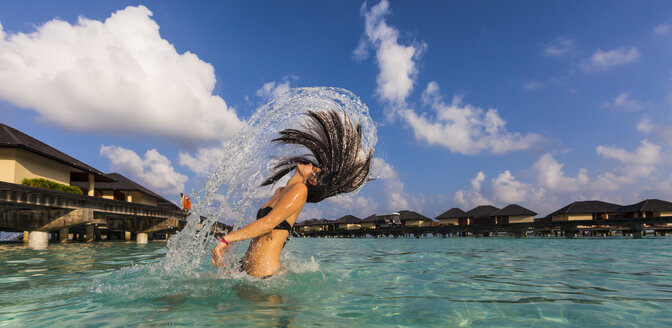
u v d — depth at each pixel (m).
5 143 12.61
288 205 3.08
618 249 9.09
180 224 21.19
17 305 2.35
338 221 49.72
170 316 2.09
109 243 15.01
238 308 2.27
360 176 3.67
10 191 9.34
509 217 36.72
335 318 2.10
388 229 35.56
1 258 6.54
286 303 2.43
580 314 2.22
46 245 11.15
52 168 15.27
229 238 2.93
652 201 30.36
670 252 7.76
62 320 2.01
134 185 24.33
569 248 9.71
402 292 2.87
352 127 3.67
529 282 3.41
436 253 7.50
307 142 3.57
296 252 7.94
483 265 4.92
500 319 2.11
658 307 2.39
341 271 4.04
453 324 2.01
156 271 3.50
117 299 2.48
